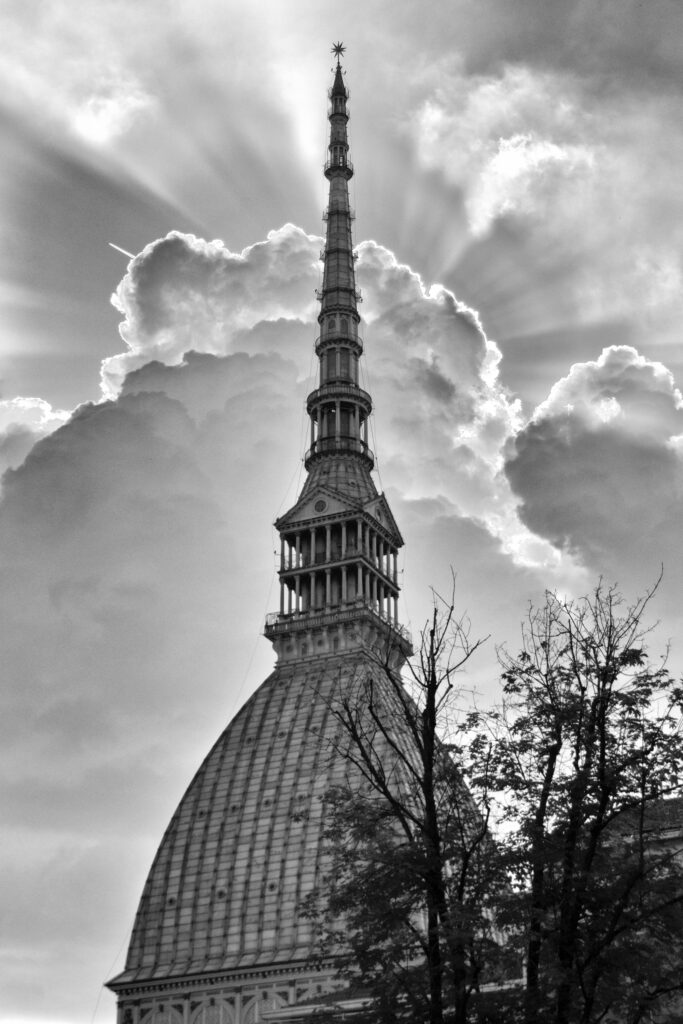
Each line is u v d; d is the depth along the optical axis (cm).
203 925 15312
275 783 15900
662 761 4750
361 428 18938
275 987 14400
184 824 16138
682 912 4656
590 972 4575
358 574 17112
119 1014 15000
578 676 4966
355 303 19775
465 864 4750
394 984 4925
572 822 4666
